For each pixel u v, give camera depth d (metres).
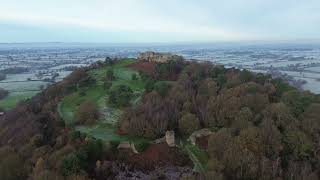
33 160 104.31
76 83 160.75
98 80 162.50
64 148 101.19
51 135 120.31
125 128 112.88
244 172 95.00
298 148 103.62
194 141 109.69
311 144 104.94
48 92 166.00
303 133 106.50
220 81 144.00
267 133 102.56
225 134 103.19
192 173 95.19
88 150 100.38
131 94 140.38
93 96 145.62
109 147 103.75
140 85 152.88
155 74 156.88
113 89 145.88
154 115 114.88
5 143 131.50
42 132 122.50
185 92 131.12
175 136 113.31
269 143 101.50
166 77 154.88
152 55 187.00
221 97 122.81
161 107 120.50
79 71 173.75
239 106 117.50
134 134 110.75
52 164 96.56
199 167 98.06
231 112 116.00
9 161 103.75
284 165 99.94
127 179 94.56
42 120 134.00
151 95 129.00
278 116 111.62
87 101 132.88
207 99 127.44
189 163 100.38
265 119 108.31
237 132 107.56
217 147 101.94
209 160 98.88
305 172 93.94
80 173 91.31
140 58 189.62
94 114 125.44
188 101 125.44
